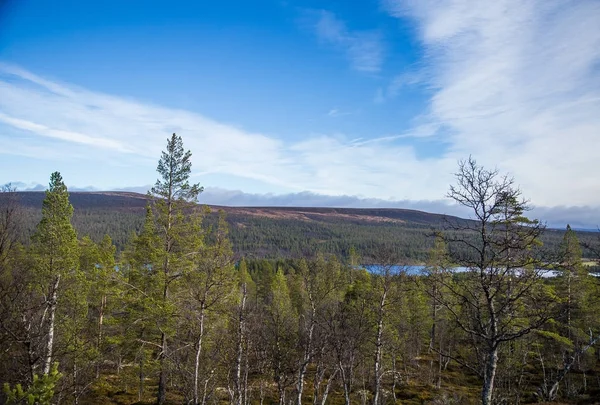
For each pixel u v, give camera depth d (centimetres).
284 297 3834
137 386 2697
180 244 2317
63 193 2231
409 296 3338
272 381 2898
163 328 2080
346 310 2495
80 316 2156
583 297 3053
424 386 3425
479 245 1442
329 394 3055
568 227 3172
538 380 3384
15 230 1759
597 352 3941
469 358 3055
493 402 2159
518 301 1477
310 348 2080
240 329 1784
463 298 1497
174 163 2350
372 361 3027
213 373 1842
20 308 1334
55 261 2078
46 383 980
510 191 1389
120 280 2314
